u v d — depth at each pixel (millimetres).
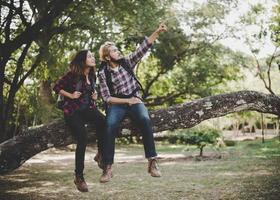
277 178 12297
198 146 20297
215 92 30312
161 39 26703
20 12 11812
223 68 28453
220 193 10086
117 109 4613
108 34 14742
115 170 15219
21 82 12977
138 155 22172
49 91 21688
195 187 11070
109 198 9742
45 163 17859
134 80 4719
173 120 5016
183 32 26844
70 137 4945
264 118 44938
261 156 19516
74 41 13656
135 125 4766
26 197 9914
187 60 28922
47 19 11453
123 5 13398
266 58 25469
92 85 4770
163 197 9766
